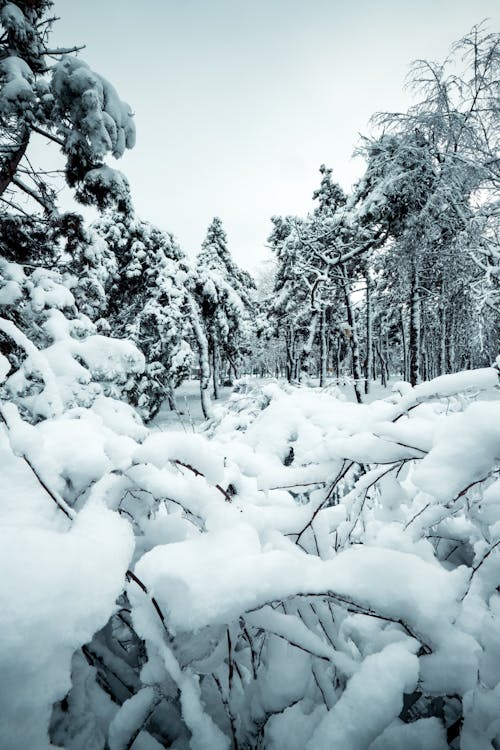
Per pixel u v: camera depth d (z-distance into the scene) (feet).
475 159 29.09
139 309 51.90
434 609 2.66
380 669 2.41
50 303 14.12
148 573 2.64
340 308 72.38
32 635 2.06
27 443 3.36
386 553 2.95
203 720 2.37
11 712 1.93
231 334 60.18
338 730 2.20
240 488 4.36
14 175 18.98
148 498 3.88
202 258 78.84
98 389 12.12
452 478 2.70
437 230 32.22
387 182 31.09
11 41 16.33
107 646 3.60
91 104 16.07
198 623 2.40
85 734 2.79
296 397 6.59
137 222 49.52
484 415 2.83
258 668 3.20
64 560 2.45
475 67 27.71
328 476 3.92
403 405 3.69
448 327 51.11
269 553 2.79
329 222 44.57
